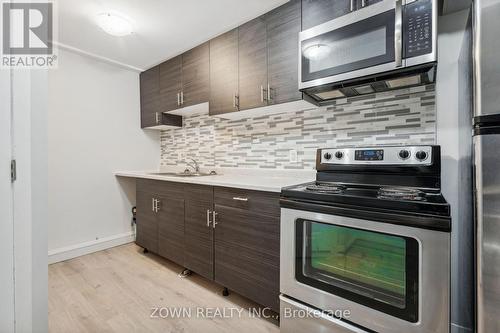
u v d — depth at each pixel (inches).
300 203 49.8
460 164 51.1
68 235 97.2
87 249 101.5
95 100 104.5
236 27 78.1
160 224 90.7
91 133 103.5
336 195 45.6
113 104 110.4
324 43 56.4
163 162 128.0
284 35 65.9
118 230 112.8
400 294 40.2
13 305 39.5
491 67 31.0
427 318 37.1
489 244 31.3
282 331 53.0
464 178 47.2
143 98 117.6
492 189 31.1
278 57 67.2
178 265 91.6
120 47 93.3
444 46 54.2
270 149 86.0
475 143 32.6
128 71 115.5
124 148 114.6
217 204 70.6
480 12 31.6
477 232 32.6
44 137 42.6
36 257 41.5
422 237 37.2
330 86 58.0
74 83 98.3
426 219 36.8
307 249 50.2
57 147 94.3
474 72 32.8
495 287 31.0
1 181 37.9
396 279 40.6
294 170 79.6
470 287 43.1
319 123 74.7
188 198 79.4
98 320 60.1
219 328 57.9
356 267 45.0
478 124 32.0
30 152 40.8
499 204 30.7
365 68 51.0
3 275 38.1
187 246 80.0
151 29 80.7
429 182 49.9
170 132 124.0
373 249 43.1
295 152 79.8
